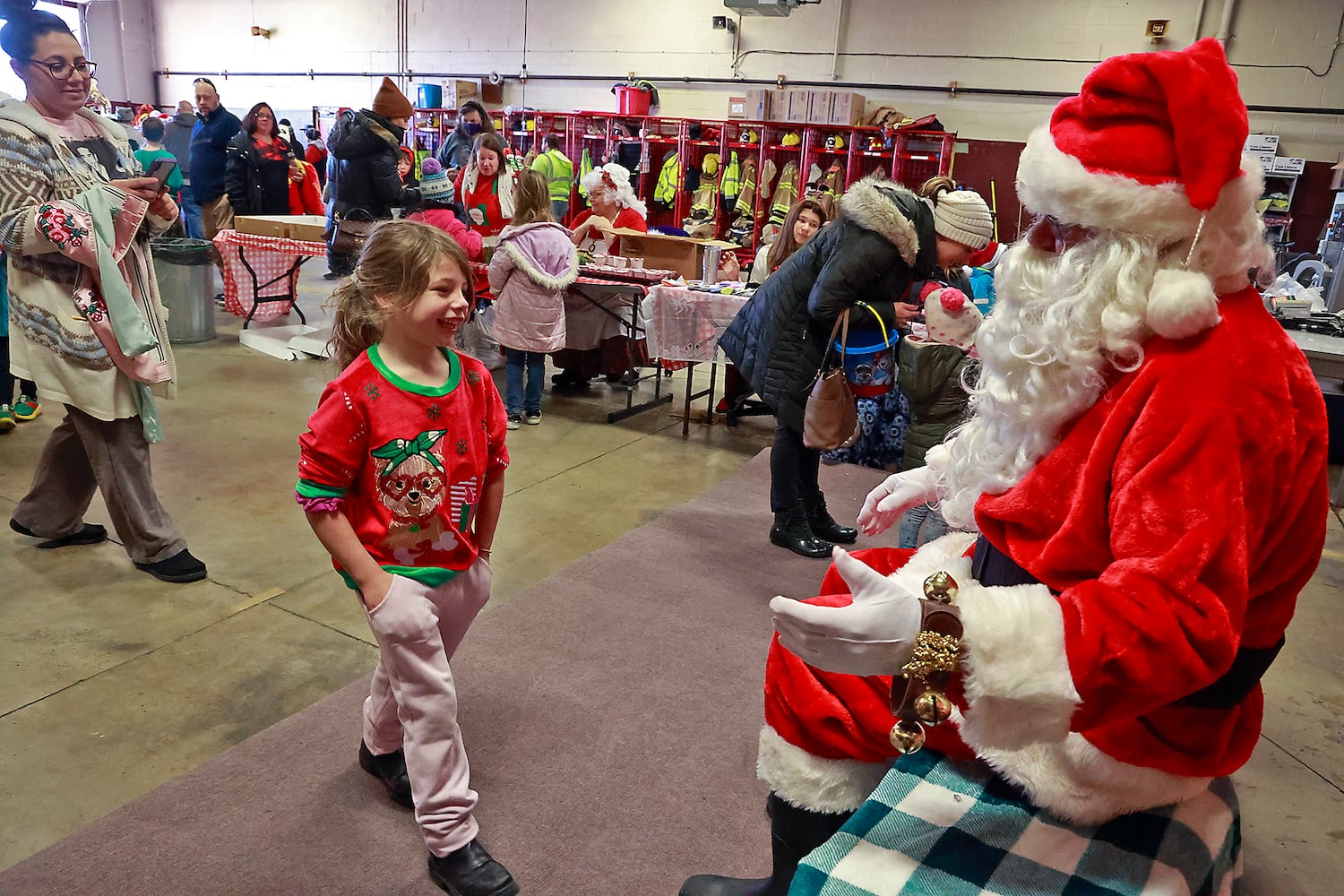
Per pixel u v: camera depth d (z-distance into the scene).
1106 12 8.50
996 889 0.86
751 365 3.03
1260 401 0.79
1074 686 0.74
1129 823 0.93
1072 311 0.86
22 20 2.32
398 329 1.48
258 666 2.31
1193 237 0.84
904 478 1.35
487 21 11.55
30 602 2.56
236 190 7.25
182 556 2.75
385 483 1.49
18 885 1.52
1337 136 7.84
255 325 6.32
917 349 2.69
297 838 1.68
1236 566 0.76
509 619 2.55
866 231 2.79
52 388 2.50
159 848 1.63
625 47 10.76
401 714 1.54
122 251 2.39
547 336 4.48
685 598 2.75
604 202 5.66
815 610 0.81
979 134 9.25
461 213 5.86
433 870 1.61
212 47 14.01
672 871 1.66
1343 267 6.02
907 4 9.29
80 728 2.03
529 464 4.08
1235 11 8.00
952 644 0.77
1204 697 0.90
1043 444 0.92
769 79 10.08
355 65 12.71
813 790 1.07
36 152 2.29
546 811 1.80
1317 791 2.06
